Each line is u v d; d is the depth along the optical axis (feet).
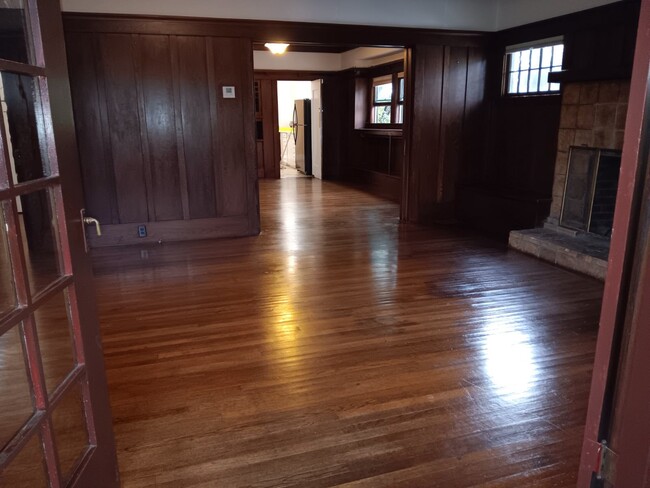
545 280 13.39
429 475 6.18
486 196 18.89
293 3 17.40
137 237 17.69
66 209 4.57
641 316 2.89
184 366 8.87
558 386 8.21
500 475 6.18
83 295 4.91
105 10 15.84
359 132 31.58
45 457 4.27
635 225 2.87
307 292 12.60
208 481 6.08
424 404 7.70
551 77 15.94
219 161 17.95
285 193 28.48
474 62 19.81
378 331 10.29
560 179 16.33
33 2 4.09
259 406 7.66
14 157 4.22
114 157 16.97
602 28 14.89
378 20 18.38
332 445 6.75
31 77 4.22
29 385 4.15
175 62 16.81
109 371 8.71
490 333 10.17
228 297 12.27
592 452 3.31
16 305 3.97
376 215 22.25
